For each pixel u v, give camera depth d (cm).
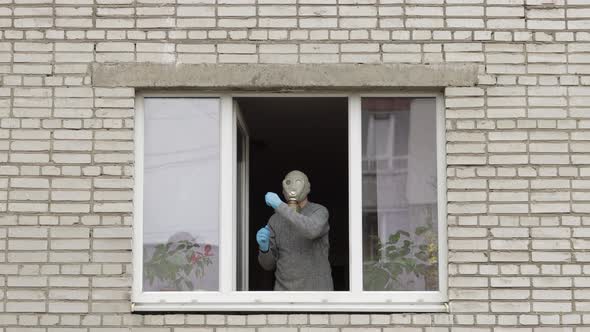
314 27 753
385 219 756
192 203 758
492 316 722
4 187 734
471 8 755
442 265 743
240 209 789
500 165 738
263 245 762
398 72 747
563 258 727
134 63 748
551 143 740
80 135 742
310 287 753
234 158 763
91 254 730
